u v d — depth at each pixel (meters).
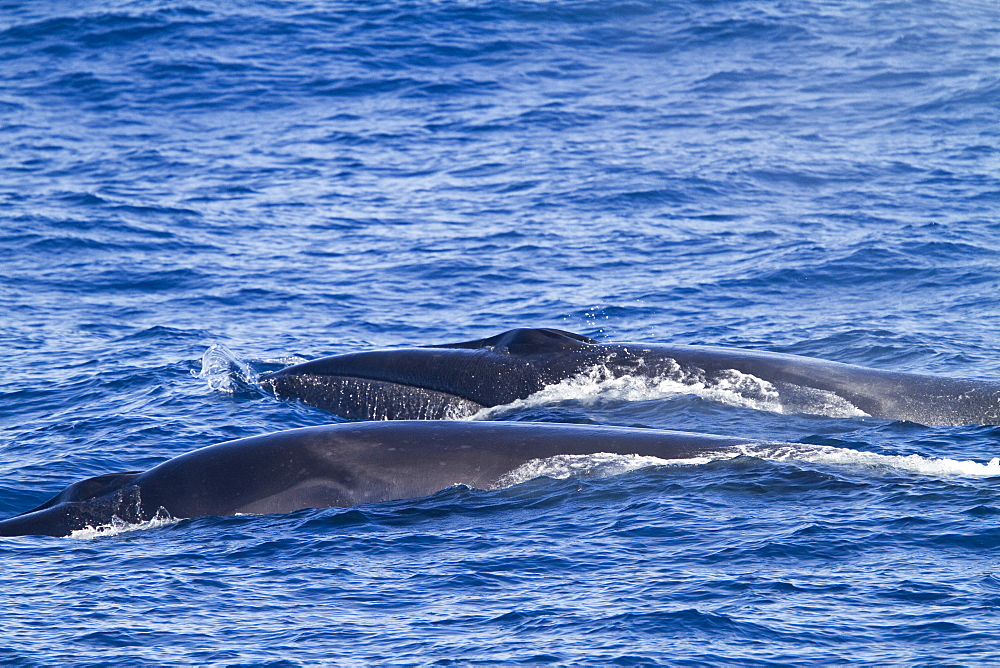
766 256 118.88
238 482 52.47
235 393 79.62
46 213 137.00
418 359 76.19
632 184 147.88
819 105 183.75
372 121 182.62
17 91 196.75
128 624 42.22
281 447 53.72
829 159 157.62
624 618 41.22
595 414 69.12
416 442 54.00
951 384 68.81
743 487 51.88
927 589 42.66
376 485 52.25
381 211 141.12
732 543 46.94
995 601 41.59
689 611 41.53
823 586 43.22
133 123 182.88
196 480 52.66
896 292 106.12
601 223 133.62
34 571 47.09
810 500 50.69
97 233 130.12
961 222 129.25
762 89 192.75
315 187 151.88
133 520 51.69
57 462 65.94
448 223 135.38
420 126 179.50
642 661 38.34
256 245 127.69
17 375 85.50
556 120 180.00
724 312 101.50
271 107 190.12
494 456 53.41
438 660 39.09
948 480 52.53
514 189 148.38
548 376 73.12
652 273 114.88
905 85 191.88
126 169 159.88
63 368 87.25
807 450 55.09
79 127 181.12
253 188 151.62
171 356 90.19
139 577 46.25
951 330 93.44
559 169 156.12
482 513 50.66
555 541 47.97
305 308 105.88
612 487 52.06
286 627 41.81
